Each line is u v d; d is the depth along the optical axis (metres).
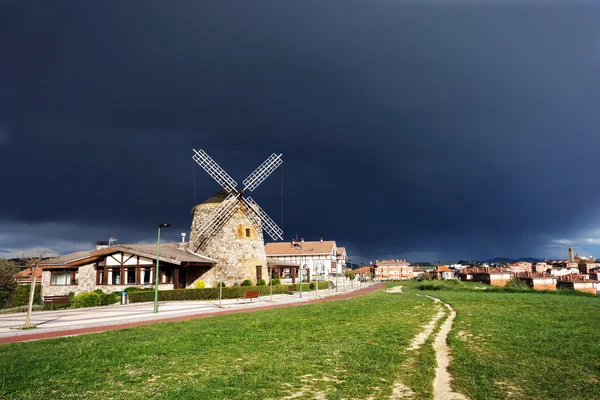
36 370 13.95
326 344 18.44
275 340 19.48
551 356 15.57
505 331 21.00
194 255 60.22
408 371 14.05
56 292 53.97
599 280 118.88
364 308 34.62
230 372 13.78
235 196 62.59
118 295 46.50
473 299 43.16
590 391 11.53
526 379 12.78
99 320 29.23
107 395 11.37
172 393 11.44
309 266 107.88
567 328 21.73
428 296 53.12
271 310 34.44
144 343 18.52
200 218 62.44
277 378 13.08
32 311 38.16
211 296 51.06
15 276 57.16
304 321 25.97
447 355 16.58
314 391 11.90
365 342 18.94
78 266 53.59
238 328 22.98
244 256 61.12
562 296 47.62
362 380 12.86
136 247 55.50
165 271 54.47
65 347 18.19
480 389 11.86
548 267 179.62
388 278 190.75
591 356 15.34
